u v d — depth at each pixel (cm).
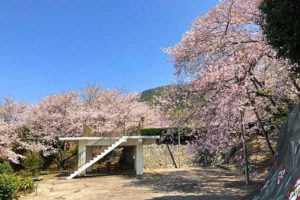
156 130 2567
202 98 1244
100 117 2630
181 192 1292
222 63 1112
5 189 1117
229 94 1095
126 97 3080
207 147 1316
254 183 1415
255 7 1073
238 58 1074
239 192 1212
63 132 2588
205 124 1270
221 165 2359
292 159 530
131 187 1509
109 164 2616
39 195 1357
